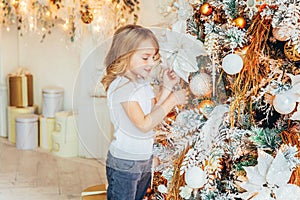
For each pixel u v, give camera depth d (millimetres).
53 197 3121
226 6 1608
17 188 3285
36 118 4398
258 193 1588
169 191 1771
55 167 3789
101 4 3537
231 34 1583
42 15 3865
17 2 3879
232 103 1648
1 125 4809
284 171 1554
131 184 1807
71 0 3623
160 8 2184
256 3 1551
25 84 4625
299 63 1577
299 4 1514
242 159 1690
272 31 1577
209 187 1678
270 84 1576
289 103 1524
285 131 1640
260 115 1652
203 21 1701
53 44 4555
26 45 4797
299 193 1555
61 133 4074
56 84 4609
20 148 4348
